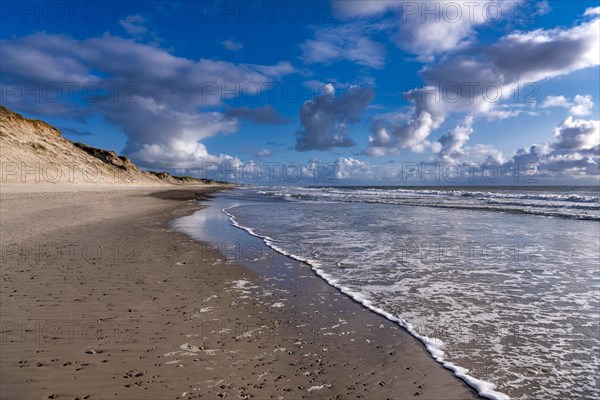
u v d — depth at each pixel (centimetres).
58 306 584
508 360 452
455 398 371
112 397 347
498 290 738
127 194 4431
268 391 370
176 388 368
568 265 954
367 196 4962
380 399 365
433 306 645
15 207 1983
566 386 395
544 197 4003
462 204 3198
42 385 363
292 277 826
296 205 3200
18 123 5891
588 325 560
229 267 905
